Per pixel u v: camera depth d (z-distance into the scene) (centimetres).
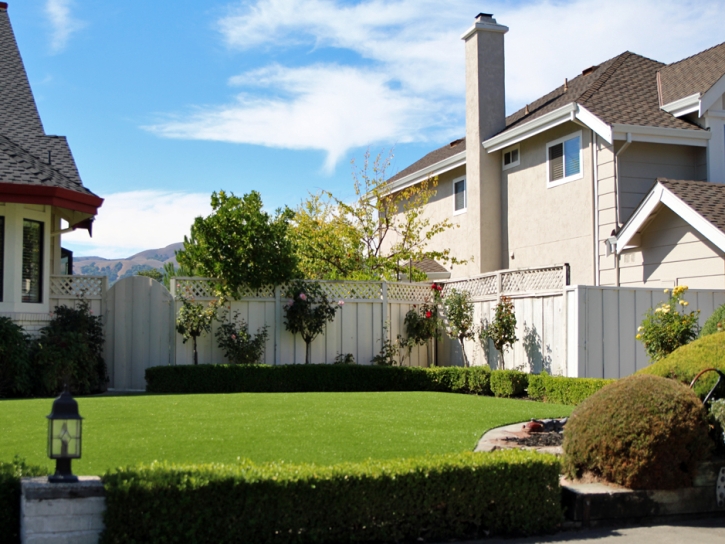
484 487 568
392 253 2283
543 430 855
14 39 1908
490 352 1639
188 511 489
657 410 623
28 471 539
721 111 1631
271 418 897
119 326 1548
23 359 1302
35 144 1552
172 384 1410
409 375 1519
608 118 1619
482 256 2042
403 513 542
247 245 1580
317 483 520
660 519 620
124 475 498
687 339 1147
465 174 2272
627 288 1371
